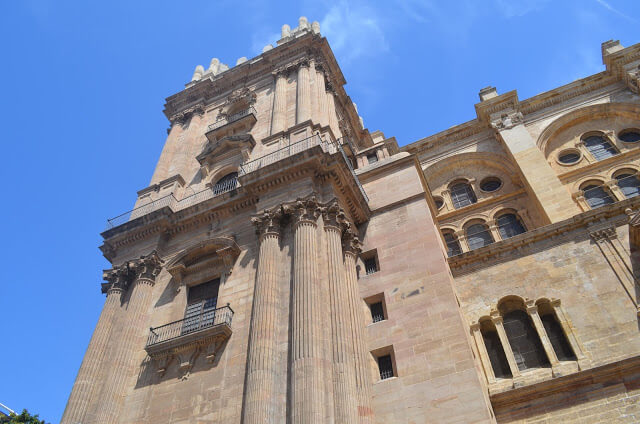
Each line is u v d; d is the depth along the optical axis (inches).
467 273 894.4
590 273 792.3
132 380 816.3
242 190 989.2
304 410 598.5
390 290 808.9
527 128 1312.7
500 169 1314.0
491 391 729.6
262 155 1125.1
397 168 1045.8
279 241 844.0
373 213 970.7
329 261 791.7
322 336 685.9
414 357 701.9
